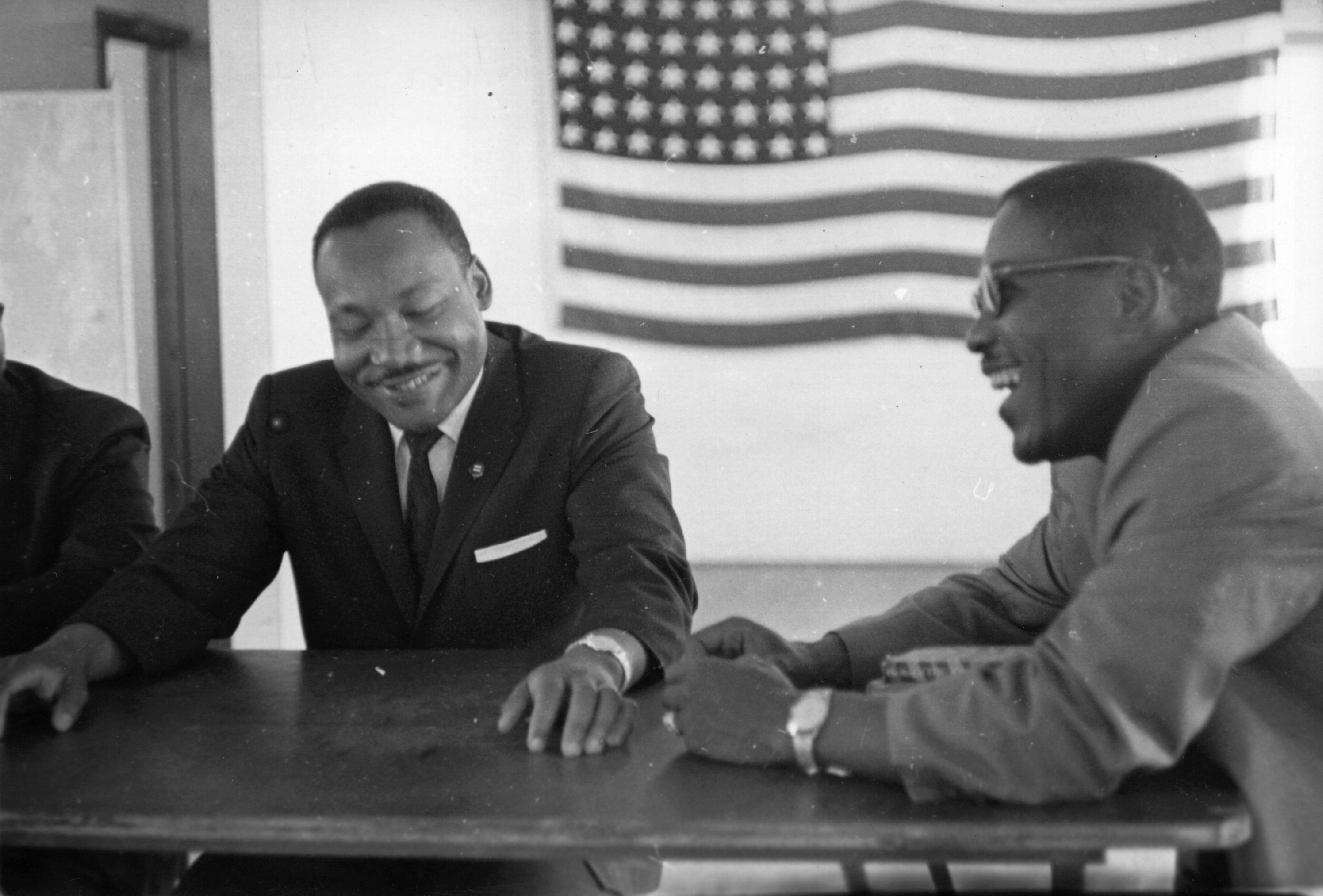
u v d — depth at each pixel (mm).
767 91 3156
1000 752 921
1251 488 967
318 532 1611
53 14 3115
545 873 1215
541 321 3209
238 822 936
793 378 3184
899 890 1197
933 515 3174
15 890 1324
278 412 1661
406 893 1190
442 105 3191
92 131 3146
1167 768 1014
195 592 1489
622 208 3191
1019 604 1346
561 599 1589
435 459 1633
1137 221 1050
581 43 3172
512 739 1131
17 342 3193
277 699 1288
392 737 1146
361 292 1474
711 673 1071
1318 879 957
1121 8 3031
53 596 1629
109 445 1842
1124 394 1072
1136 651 922
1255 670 1006
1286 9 2994
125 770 1061
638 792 976
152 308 3201
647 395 3207
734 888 1203
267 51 3172
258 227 3195
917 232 3131
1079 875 1126
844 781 991
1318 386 2959
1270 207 2988
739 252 3182
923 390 3158
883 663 1151
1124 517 1002
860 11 3125
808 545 3201
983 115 3096
